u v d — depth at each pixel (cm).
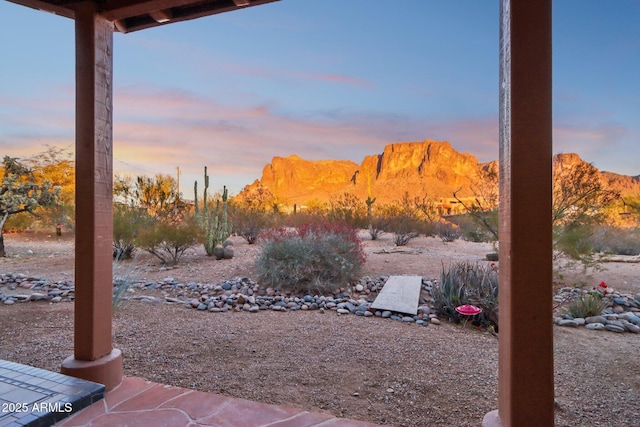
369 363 312
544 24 153
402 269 789
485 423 175
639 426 221
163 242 930
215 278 703
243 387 263
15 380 220
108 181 236
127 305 504
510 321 154
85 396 205
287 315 485
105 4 226
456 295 479
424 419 223
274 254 634
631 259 872
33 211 1296
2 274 724
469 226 959
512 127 153
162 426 187
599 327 446
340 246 653
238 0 225
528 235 152
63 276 734
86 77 224
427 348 355
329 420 196
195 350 337
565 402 251
